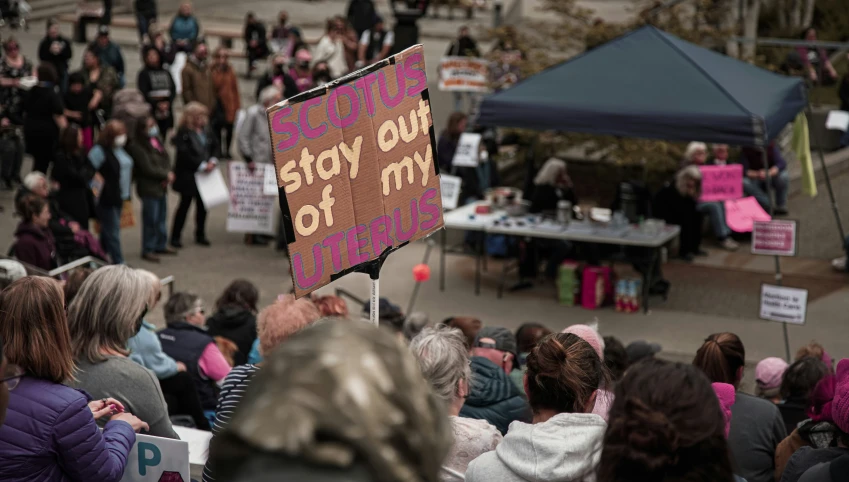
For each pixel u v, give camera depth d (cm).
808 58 1805
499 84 1534
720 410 171
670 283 1229
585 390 303
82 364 387
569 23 1527
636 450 167
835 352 1016
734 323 1102
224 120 1770
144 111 1270
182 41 2202
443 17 3238
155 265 1276
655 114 1033
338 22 2142
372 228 335
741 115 998
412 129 347
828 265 1285
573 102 1071
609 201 1526
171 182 1313
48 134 1496
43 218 969
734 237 1395
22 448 287
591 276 1158
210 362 580
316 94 307
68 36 2692
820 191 1533
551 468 271
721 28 1567
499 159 1445
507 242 1202
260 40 2445
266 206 1334
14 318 291
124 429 330
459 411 416
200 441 418
